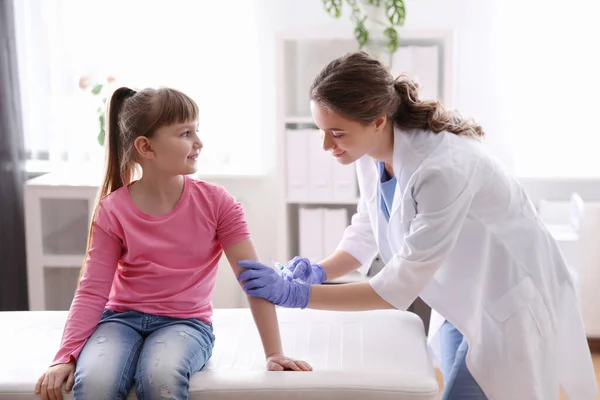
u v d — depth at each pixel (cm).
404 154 163
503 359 164
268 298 159
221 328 185
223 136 320
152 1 307
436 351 201
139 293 163
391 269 159
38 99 308
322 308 162
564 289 174
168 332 156
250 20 310
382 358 166
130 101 163
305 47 292
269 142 319
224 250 167
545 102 305
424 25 302
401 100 164
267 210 323
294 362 157
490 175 164
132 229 162
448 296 170
